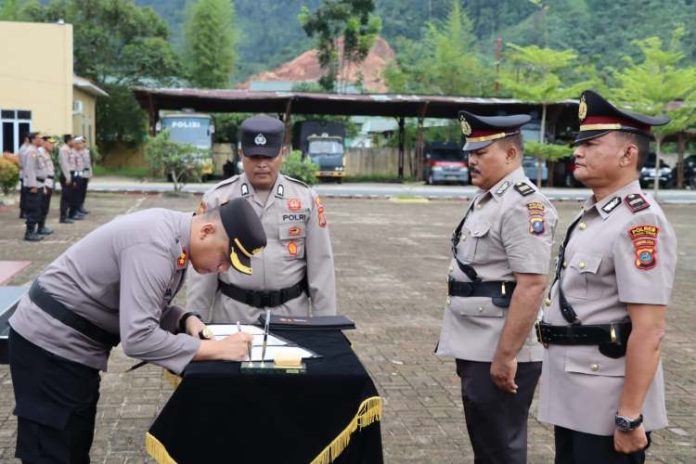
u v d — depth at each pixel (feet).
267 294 11.67
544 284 9.81
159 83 128.67
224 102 105.81
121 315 8.30
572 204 76.48
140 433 13.70
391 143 130.52
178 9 360.28
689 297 28.45
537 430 14.55
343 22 145.38
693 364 19.11
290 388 8.13
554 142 104.32
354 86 154.51
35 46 91.25
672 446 13.78
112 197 70.08
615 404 8.22
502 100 102.78
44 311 8.77
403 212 63.21
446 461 12.92
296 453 8.14
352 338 20.94
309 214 11.98
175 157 72.43
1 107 91.40
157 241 8.41
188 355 8.35
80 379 8.89
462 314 10.41
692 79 82.89
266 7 364.58
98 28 124.06
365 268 33.30
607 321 8.30
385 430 14.25
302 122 103.45
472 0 279.49
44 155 38.91
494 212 10.19
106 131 124.98
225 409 8.07
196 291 11.86
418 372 17.87
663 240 8.02
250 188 11.85
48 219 49.06
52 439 8.79
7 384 16.08
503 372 9.87
